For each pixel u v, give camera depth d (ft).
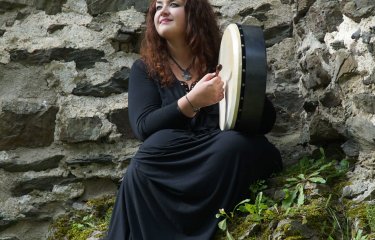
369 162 8.82
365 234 7.88
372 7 8.76
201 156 8.59
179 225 8.50
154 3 9.93
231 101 8.62
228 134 8.66
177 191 8.54
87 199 11.12
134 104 9.31
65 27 11.69
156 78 9.53
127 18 11.76
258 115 8.60
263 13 11.69
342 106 9.45
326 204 8.33
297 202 8.50
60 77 11.46
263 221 8.25
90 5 11.79
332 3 9.69
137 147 11.28
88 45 11.62
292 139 10.98
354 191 8.57
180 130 8.93
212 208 8.54
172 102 9.36
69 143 11.24
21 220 10.98
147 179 8.68
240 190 8.57
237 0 11.82
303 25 10.87
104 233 9.96
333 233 8.09
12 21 11.65
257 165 8.75
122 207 8.86
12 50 11.50
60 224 10.79
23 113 11.24
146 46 9.87
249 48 8.63
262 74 8.54
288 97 11.23
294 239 7.82
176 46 9.75
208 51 9.78
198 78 9.70
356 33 9.04
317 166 9.33
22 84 11.41
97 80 11.49
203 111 9.36
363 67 8.98
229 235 8.18
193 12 9.74
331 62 9.70
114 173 11.14
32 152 11.19
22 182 11.03
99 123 11.28
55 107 11.34
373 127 8.71
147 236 8.51
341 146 9.42
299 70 11.28
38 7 11.74
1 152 11.13
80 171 11.16
